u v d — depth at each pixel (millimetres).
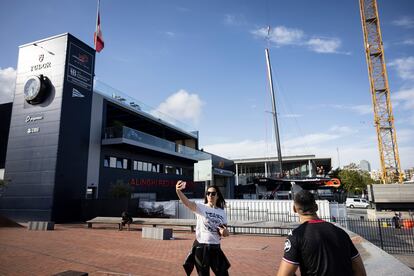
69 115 20375
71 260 7500
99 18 23875
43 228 14945
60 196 19141
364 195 64250
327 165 61344
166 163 34219
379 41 55000
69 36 20891
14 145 20641
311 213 2104
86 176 21406
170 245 10469
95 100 24562
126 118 31953
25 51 21922
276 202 17328
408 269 3932
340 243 1919
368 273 3809
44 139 19797
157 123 34000
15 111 21203
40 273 6223
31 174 19625
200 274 3457
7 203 19797
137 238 12312
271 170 56688
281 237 13578
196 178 21656
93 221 16219
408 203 35406
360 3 56656
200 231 3570
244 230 15445
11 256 7953
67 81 20469
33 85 20469
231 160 54719
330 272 1824
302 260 1939
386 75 53750
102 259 7695
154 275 6148
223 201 3863
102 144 24641
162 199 32156
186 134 40750
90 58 22625
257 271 6750
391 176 51562
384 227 20797
